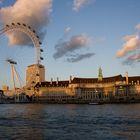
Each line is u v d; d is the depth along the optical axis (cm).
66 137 6475
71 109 17888
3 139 6238
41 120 10175
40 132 7194
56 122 9456
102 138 6309
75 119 10456
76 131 7325
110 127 8000
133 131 7200
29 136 6625
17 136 6612
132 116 11331
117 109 16750
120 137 6406
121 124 8644
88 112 14462
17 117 11581
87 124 8800
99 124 8744
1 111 16325
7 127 8169
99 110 16138
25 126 8388
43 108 19938
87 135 6700
